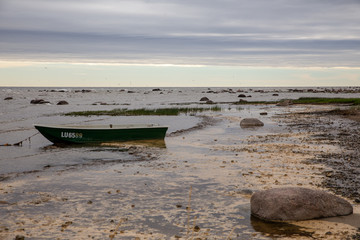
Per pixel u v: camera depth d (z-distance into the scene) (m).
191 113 43.69
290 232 7.73
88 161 16.16
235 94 129.75
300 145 19.55
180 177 12.81
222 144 20.48
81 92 153.12
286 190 8.80
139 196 10.61
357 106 44.72
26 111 47.38
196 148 19.30
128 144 21.08
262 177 12.58
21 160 16.48
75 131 21.23
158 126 22.08
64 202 10.08
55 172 13.81
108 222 8.59
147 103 69.44
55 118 37.28
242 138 22.78
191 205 9.74
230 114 42.12
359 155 16.47
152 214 9.10
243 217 8.77
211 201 10.05
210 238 7.57
